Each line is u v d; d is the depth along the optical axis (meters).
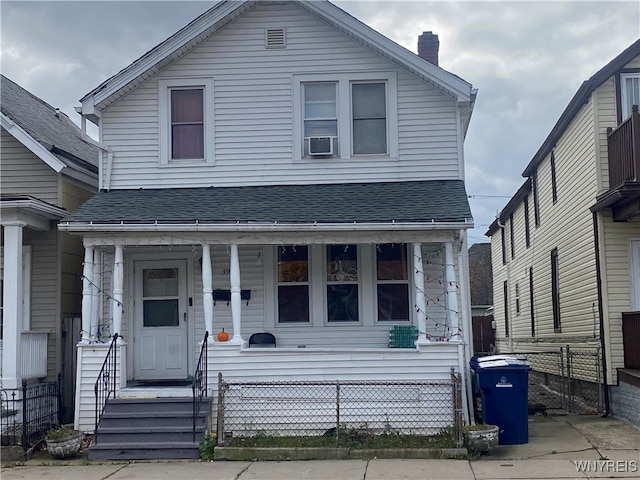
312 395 11.64
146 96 14.07
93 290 12.41
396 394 11.59
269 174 13.84
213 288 13.64
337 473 9.42
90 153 16.75
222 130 13.95
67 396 13.77
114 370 11.84
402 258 13.57
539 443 11.04
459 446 10.29
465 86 13.41
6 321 12.23
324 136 13.85
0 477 9.70
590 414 13.83
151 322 13.84
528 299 22.44
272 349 11.84
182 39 13.75
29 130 13.82
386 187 13.47
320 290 13.54
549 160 18.77
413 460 10.12
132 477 9.50
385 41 13.56
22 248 13.59
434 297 13.28
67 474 9.80
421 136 13.73
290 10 14.02
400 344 13.00
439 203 12.46
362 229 11.91
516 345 24.86
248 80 13.99
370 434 11.15
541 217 20.05
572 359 16.12
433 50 16.66
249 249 13.70
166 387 12.34
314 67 13.91
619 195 12.29
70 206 14.28
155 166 13.96
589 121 14.33
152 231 12.09
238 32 14.07
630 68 13.90
